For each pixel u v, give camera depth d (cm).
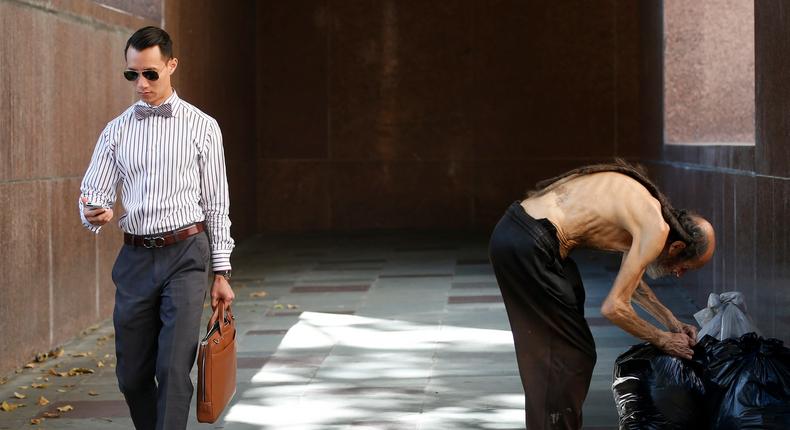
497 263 1293
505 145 4672
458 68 4688
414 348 2166
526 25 4638
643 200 1249
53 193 2258
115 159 1288
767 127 1969
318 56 4731
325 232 4678
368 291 2978
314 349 2183
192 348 1276
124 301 1285
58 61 2308
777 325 1884
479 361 2025
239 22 4297
